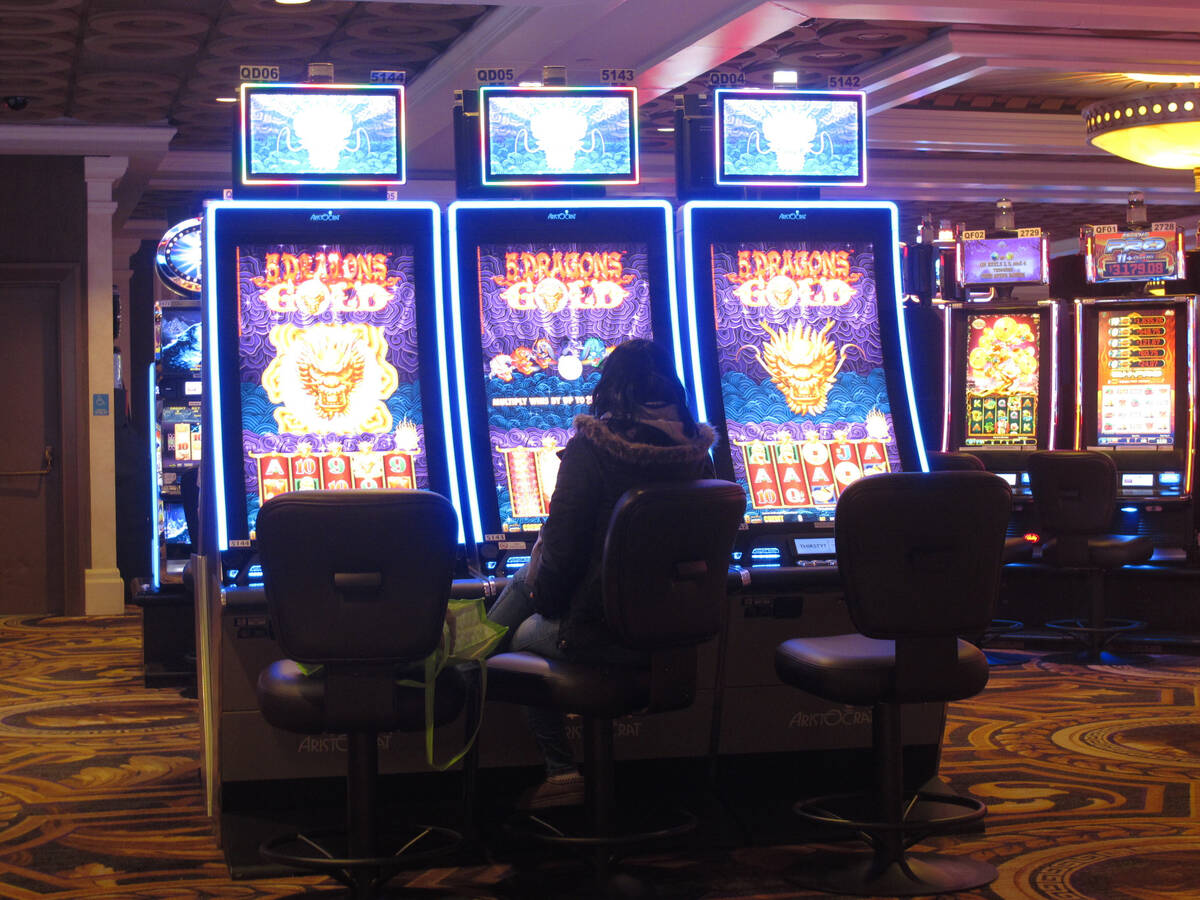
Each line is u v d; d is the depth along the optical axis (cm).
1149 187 1106
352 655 296
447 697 309
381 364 371
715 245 393
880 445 395
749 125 404
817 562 376
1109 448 788
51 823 401
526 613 346
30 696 602
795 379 393
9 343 876
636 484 320
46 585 884
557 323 383
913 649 319
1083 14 634
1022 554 680
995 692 591
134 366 1293
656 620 307
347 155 382
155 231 1234
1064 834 378
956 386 812
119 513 941
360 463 367
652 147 1016
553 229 383
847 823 336
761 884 341
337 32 686
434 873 352
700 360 388
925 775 408
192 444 687
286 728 308
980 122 946
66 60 708
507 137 389
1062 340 812
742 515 321
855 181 410
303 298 368
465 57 704
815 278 398
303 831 359
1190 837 374
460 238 378
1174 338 779
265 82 387
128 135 860
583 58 711
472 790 364
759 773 400
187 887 344
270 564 292
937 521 313
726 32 645
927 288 830
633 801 393
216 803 376
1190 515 766
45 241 873
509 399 377
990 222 1334
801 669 330
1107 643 706
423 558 294
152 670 630
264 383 364
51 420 883
